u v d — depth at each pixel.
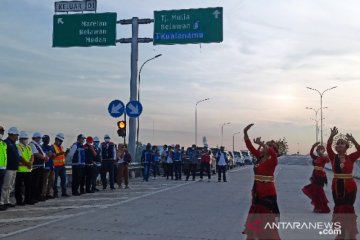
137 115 22.89
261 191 7.75
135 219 11.33
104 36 24.75
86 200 15.16
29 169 13.91
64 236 9.16
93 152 17.69
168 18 24.31
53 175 15.77
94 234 9.40
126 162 19.94
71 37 24.95
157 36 24.36
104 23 24.83
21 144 13.88
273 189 7.78
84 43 24.83
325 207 12.84
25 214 12.01
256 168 7.89
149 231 9.80
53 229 9.88
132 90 25.12
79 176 16.84
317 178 12.95
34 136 14.44
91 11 24.89
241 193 18.00
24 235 9.21
